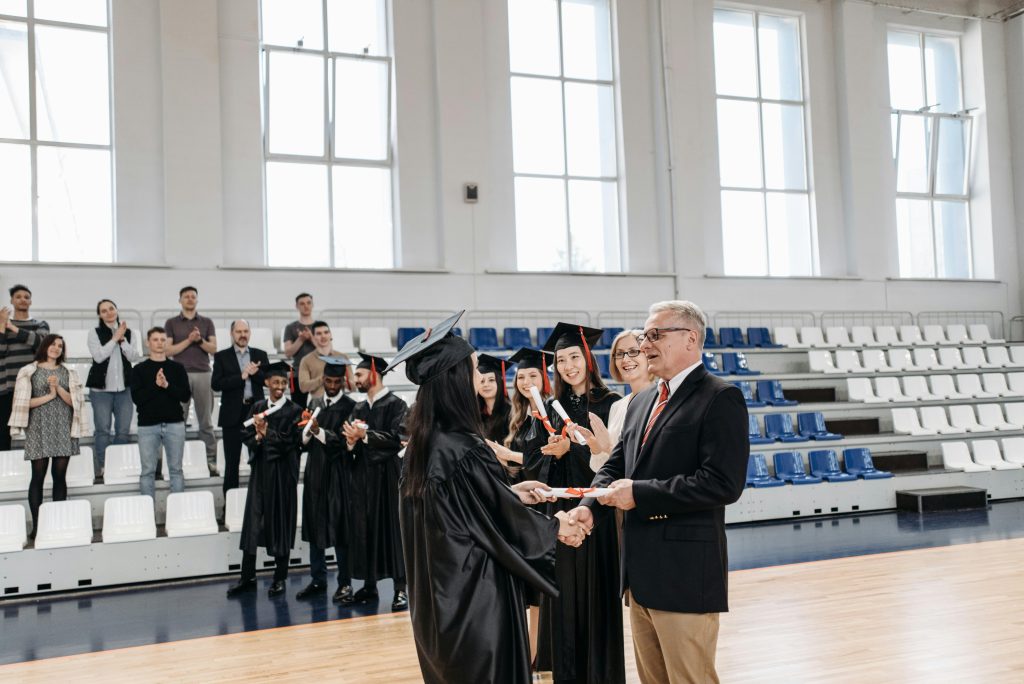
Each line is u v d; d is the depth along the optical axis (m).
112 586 6.55
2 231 9.62
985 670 3.99
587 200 12.55
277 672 4.32
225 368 7.66
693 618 2.50
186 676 4.30
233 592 6.18
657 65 12.63
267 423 6.25
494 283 11.48
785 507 9.26
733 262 13.29
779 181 13.71
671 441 2.59
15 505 6.65
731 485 2.45
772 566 6.63
